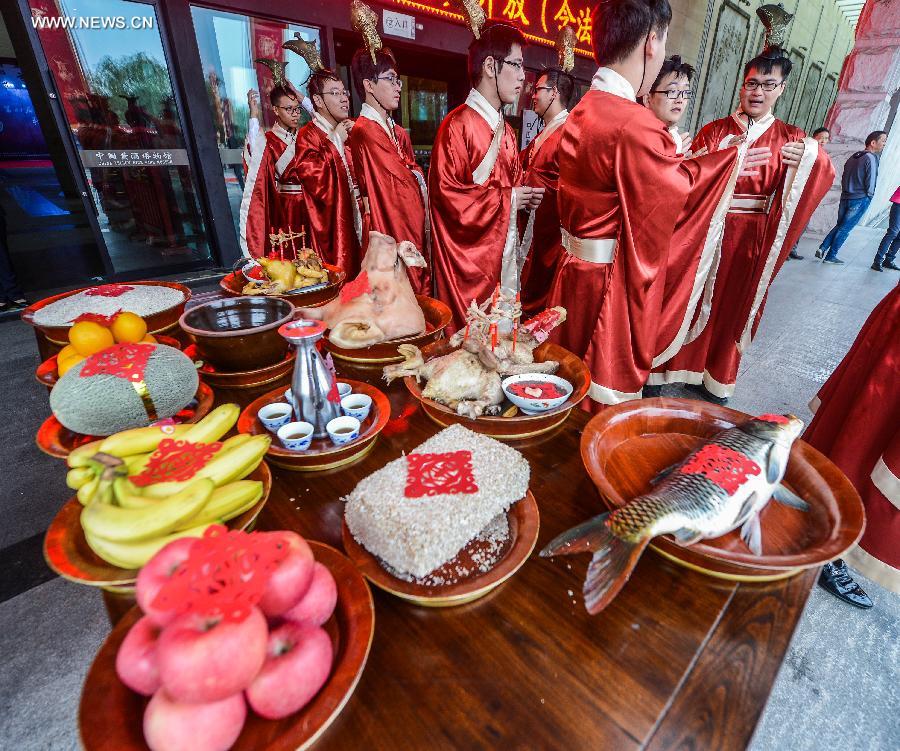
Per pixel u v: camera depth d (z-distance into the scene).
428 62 5.87
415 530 0.74
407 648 0.69
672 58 2.37
